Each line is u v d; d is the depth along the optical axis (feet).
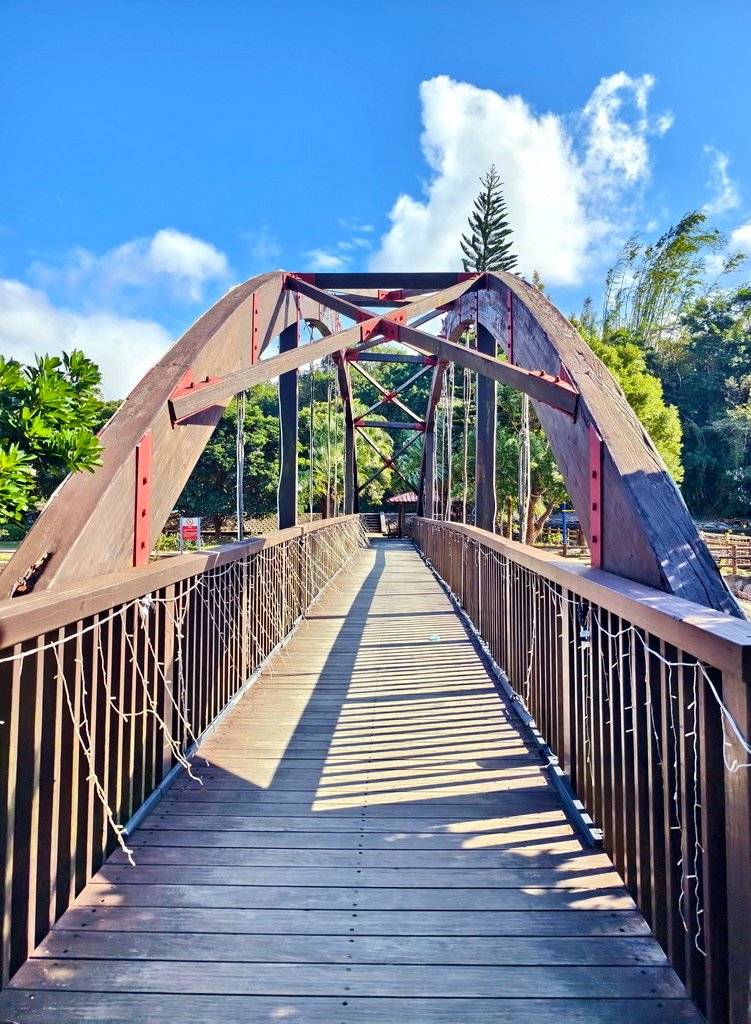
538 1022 3.51
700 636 3.28
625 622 4.87
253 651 11.03
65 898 4.53
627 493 6.00
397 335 13.08
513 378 9.11
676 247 117.80
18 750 3.92
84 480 6.26
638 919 4.47
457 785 6.85
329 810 6.25
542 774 7.13
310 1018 3.55
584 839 5.66
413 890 4.85
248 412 66.90
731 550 46.96
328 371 37.32
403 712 9.27
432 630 15.38
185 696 7.29
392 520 90.48
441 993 3.74
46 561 5.10
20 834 3.95
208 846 5.53
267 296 14.21
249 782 6.91
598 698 5.58
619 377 61.26
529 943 4.21
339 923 4.43
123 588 5.32
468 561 16.51
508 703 9.63
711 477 97.35
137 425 7.35
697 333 120.06
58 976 3.87
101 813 5.17
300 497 67.97
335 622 16.55
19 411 4.77
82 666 4.69
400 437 110.42
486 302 15.14
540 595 8.15
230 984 3.82
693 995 3.58
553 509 63.93
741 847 2.97
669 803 3.92
